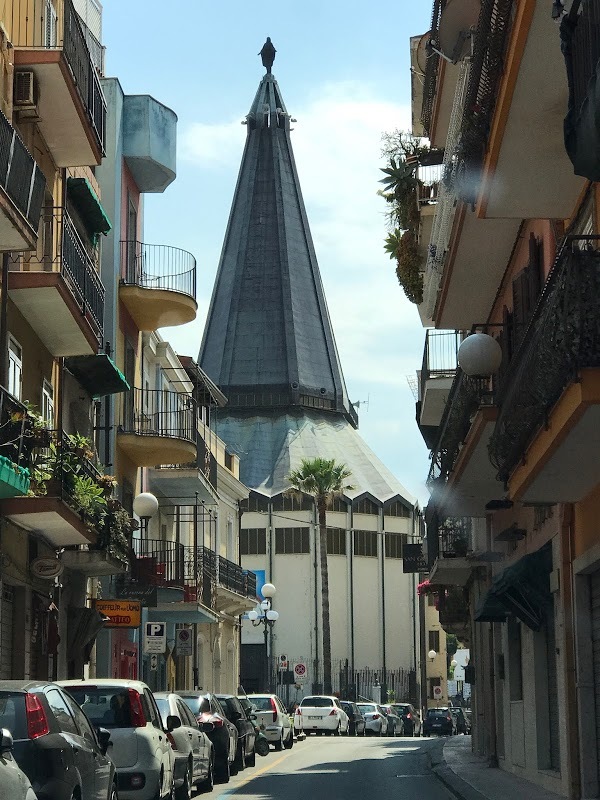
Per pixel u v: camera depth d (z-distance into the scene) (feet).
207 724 83.51
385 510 364.38
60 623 88.02
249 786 78.89
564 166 52.47
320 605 344.69
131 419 117.60
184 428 122.42
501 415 57.11
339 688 340.59
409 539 367.45
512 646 85.56
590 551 58.85
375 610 355.36
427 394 104.27
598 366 42.32
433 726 222.69
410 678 357.41
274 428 396.37
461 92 66.03
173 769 60.23
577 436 46.60
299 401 405.18
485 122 52.24
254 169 446.60
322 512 289.12
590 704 62.44
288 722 141.69
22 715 37.93
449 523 106.42
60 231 78.02
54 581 84.69
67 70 71.41
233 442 391.65
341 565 350.84
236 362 413.59
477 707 109.50
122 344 114.21
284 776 88.94
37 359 80.74
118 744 54.03
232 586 171.94
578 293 42.11
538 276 67.00
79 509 75.97
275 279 426.92
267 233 435.53
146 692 57.93
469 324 87.66
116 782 52.13
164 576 115.55
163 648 107.76
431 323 112.16
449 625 137.18
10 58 69.82
